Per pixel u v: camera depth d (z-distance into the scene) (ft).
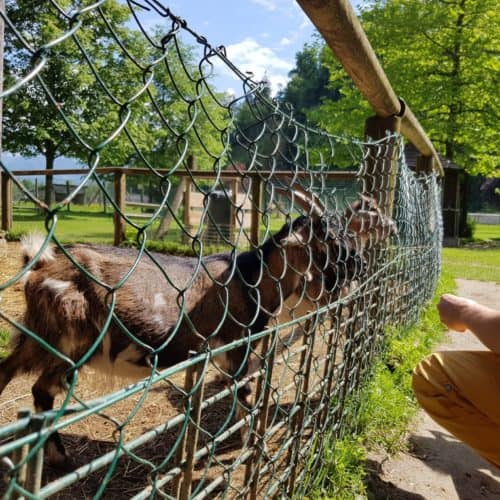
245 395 10.25
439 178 39.55
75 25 3.32
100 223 55.57
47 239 3.08
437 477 10.21
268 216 6.51
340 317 9.13
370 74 12.43
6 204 35.45
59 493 8.30
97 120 39.06
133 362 9.14
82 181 3.38
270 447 9.82
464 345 19.21
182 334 9.35
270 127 6.84
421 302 22.52
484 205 201.87
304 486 8.19
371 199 12.08
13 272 24.32
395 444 10.99
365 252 12.30
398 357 14.98
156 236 37.68
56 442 8.92
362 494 8.96
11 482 2.89
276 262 10.46
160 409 11.31
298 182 9.55
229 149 5.61
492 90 69.92
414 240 19.70
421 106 71.61
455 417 8.57
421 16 70.38
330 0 8.83
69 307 8.39
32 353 8.69
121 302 8.68
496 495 9.84
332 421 9.52
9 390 11.63
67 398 3.24
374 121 15.98
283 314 11.53
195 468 9.25
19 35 2.92
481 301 29.76
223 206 36.22
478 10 68.90
